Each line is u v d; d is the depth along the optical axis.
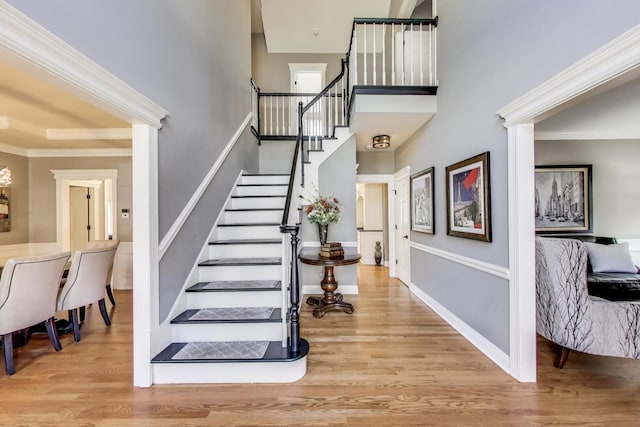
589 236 3.96
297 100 5.72
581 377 2.00
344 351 2.40
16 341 2.54
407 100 3.20
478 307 2.47
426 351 2.40
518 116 1.88
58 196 4.66
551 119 3.32
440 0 3.10
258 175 4.02
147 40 1.89
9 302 2.07
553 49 1.62
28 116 3.37
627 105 2.87
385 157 5.27
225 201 3.42
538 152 4.08
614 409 1.68
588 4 1.41
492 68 2.20
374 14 4.95
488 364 2.18
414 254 4.18
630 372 2.05
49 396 1.81
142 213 1.88
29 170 4.66
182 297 2.34
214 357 1.96
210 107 2.96
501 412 1.66
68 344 2.58
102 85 1.47
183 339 2.19
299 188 3.79
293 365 1.96
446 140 2.99
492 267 2.22
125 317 3.29
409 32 3.35
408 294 4.20
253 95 4.72
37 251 4.65
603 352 1.92
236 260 2.84
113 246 3.20
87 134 3.95
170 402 1.75
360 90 3.19
